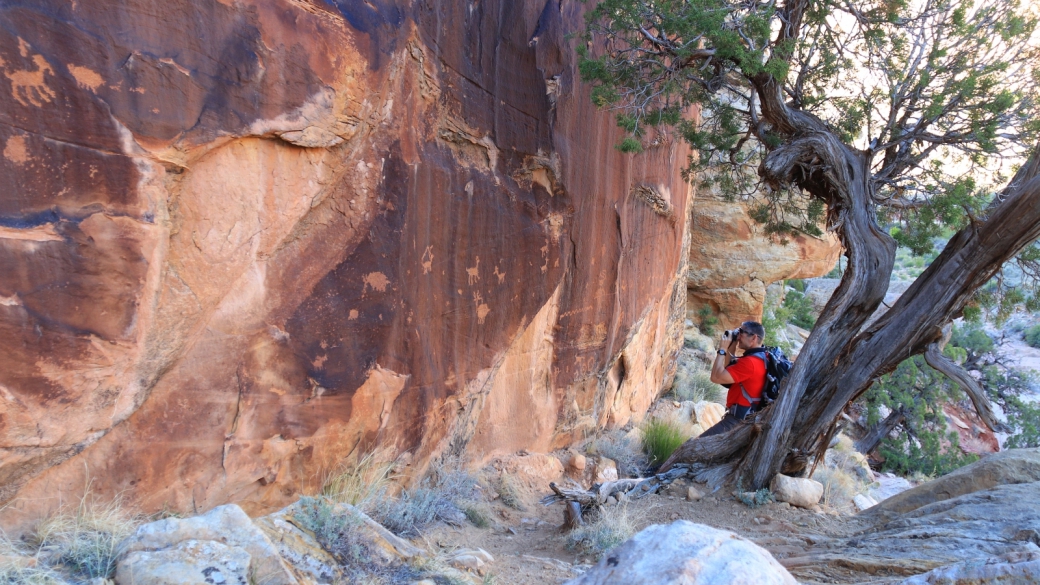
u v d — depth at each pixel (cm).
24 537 256
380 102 411
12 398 247
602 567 199
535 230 614
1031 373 2434
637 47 596
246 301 346
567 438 773
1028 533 352
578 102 660
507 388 641
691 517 519
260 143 339
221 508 277
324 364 394
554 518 562
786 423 555
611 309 816
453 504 507
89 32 261
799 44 617
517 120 571
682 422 1013
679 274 1240
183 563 241
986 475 481
